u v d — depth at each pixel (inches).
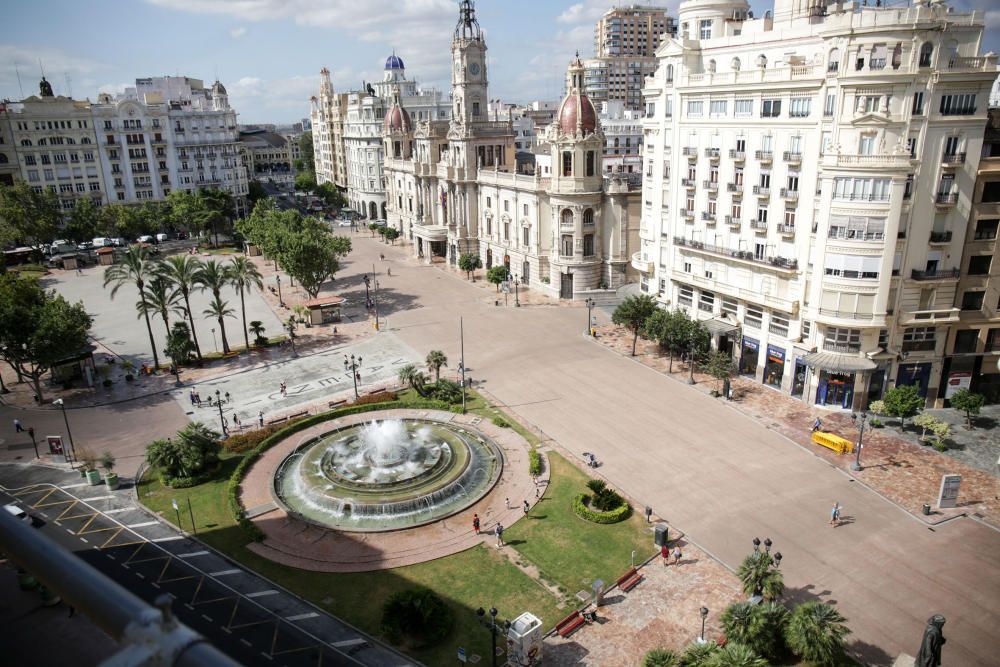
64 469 2546.8
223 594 1851.6
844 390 2792.8
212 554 2030.0
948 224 2615.7
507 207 4918.8
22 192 5669.3
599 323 3996.1
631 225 4397.1
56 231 5935.0
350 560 1994.3
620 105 7278.5
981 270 2684.5
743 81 2940.5
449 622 1712.6
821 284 2701.8
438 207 5871.1
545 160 5369.1
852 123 2518.5
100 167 6609.3
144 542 2091.5
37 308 3154.5
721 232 3208.7
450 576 1919.3
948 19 2479.1
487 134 5280.5
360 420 2874.0
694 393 3029.0
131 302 4771.2
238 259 3762.3
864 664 1581.0
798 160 2743.6
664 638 1685.5
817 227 2704.2
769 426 2699.3
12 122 6102.4
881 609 1744.6
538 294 4662.9
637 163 6225.4
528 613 1606.8
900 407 2524.6
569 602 1811.0
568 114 4215.1
